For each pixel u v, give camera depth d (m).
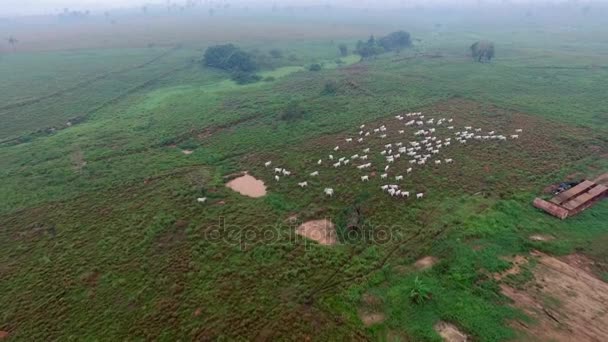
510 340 23.28
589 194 36.56
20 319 26.86
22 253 34.06
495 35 174.25
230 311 26.33
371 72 99.31
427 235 32.72
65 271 31.14
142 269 30.75
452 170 44.19
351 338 24.02
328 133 58.91
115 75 104.38
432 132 56.12
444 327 24.38
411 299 26.19
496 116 62.28
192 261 31.28
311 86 88.00
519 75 90.25
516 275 28.05
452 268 28.81
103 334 25.30
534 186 39.97
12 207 42.03
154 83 97.56
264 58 118.00
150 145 58.09
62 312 27.20
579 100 69.50
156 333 25.11
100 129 66.06
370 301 26.44
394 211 36.69
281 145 55.22
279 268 29.95
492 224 33.62
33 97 84.88
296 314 25.73
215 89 90.56
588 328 23.86
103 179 47.31
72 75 105.12
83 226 37.47
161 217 37.72
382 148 51.81
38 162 53.66
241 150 54.56
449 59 113.94
